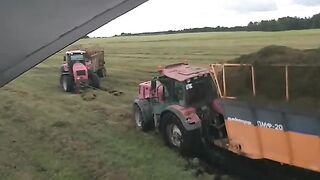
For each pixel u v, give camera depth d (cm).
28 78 2655
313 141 629
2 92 2069
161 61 3338
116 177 839
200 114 923
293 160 671
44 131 1233
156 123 1100
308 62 683
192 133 914
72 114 1466
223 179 793
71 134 1180
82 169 901
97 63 2373
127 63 3384
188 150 922
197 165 876
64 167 916
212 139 904
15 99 1833
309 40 3944
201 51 3912
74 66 1989
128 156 960
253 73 743
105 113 1452
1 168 915
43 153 1018
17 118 1433
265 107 700
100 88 2061
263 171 819
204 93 934
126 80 2366
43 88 2189
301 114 636
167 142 1008
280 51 768
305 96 652
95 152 1002
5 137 1180
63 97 1844
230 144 813
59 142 1105
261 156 736
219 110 872
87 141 1100
